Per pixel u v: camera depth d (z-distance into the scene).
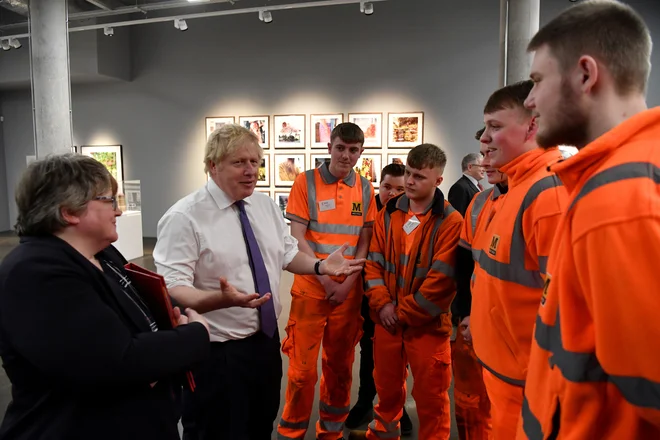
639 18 0.68
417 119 6.93
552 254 0.80
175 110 8.07
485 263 1.24
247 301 1.33
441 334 1.87
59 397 0.91
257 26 7.49
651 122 0.65
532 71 0.77
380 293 1.96
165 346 0.97
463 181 4.02
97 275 0.95
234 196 1.53
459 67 6.67
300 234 2.15
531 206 1.08
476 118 6.68
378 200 2.68
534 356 0.82
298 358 2.06
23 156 9.38
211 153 1.50
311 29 7.25
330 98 7.27
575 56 0.70
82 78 7.96
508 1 3.78
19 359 0.88
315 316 2.07
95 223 0.98
